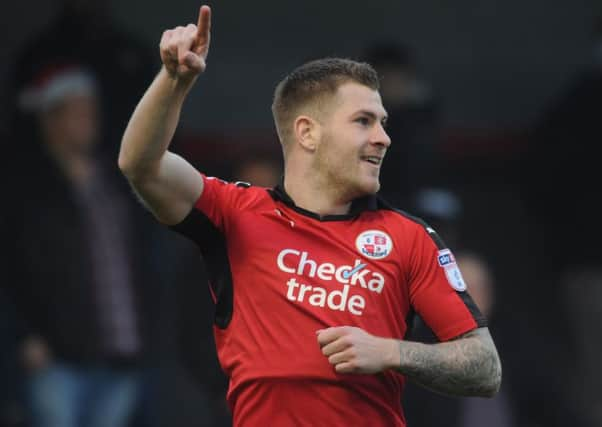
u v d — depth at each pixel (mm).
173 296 27281
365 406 13352
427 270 13688
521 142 34469
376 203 14086
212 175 33000
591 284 31359
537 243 33219
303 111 13867
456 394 13297
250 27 34438
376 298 13453
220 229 13828
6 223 24578
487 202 33812
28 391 24266
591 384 31109
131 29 33344
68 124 25000
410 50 34969
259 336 13406
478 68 35125
